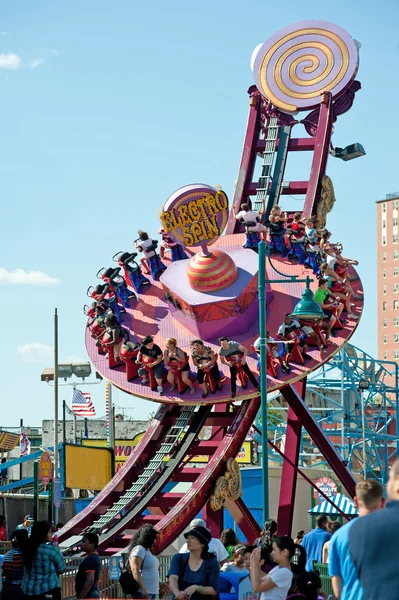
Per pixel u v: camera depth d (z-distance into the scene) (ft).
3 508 231.50
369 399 353.72
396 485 39.19
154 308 191.83
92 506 168.96
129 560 79.61
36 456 273.54
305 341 175.32
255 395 171.42
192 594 68.69
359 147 202.69
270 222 189.37
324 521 121.90
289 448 184.24
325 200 198.80
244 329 184.14
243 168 206.59
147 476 169.17
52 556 82.53
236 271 183.32
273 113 209.36
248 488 248.11
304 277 185.16
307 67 208.23
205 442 177.17
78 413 308.40
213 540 91.66
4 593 84.64
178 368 173.99
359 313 182.70
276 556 63.62
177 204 179.11
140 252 196.44
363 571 38.09
